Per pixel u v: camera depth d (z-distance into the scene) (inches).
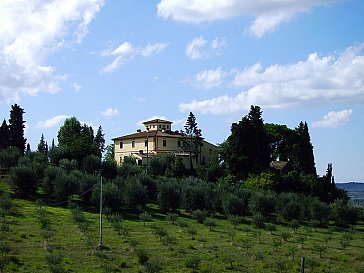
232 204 3673.7
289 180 4594.0
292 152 5816.9
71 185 3499.0
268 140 5083.7
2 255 2110.0
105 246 2470.5
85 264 2137.1
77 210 3107.8
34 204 3380.9
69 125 6614.2
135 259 2277.3
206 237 2918.3
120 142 6235.2
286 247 2790.4
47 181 3585.1
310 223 3617.1
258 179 4478.3
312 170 5590.6
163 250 2519.7
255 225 3430.1
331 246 2896.2
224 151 5078.7
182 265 2257.6
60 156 4392.2
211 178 4899.1
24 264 2042.3
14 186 3555.6
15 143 5585.6
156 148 5846.5
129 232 2878.9
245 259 2464.3
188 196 3740.2
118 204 3442.4
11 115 5664.4
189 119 5802.2
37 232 2623.0
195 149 5733.3
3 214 2866.6
